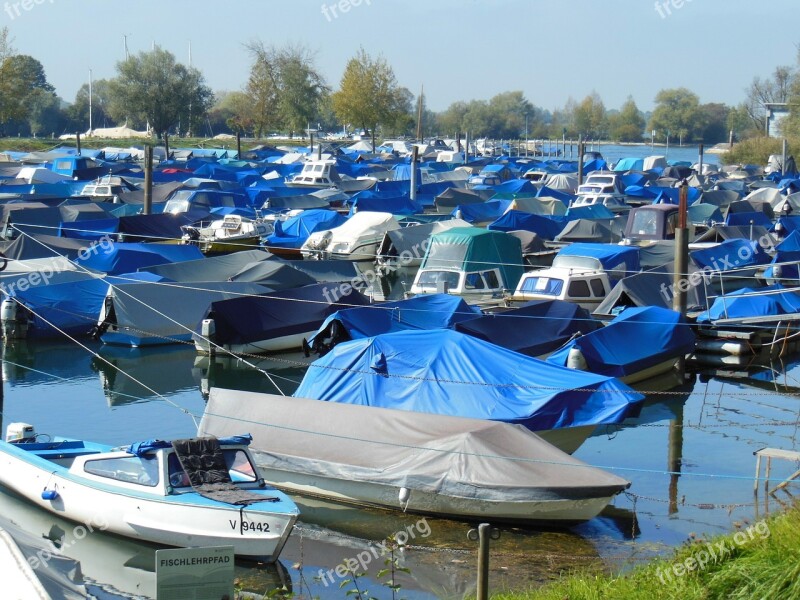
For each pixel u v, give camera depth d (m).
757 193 80.00
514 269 41.41
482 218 66.25
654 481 22.12
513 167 114.44
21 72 112.88
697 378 32.91
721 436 26.08
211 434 21.44
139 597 15.86
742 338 34.34
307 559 17.39
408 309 32.06
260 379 32.06
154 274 38.16
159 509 17.20
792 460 21.86
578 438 23.27
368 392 23.70
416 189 72.69
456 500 18.69
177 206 63.47
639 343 30.34
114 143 126.12
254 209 65.44
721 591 13.02
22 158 103.06
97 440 24.91
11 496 19.83
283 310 34.75
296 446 20.55
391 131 147.50
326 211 59.62
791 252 47.62
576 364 27.92
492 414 22.45
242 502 16.92
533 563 17.02
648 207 53.41
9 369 32.47
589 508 18.23
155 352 35.03
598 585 14.12
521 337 30.83
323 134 163.25
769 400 30.08
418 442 19.70
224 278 39.38
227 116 171.38
